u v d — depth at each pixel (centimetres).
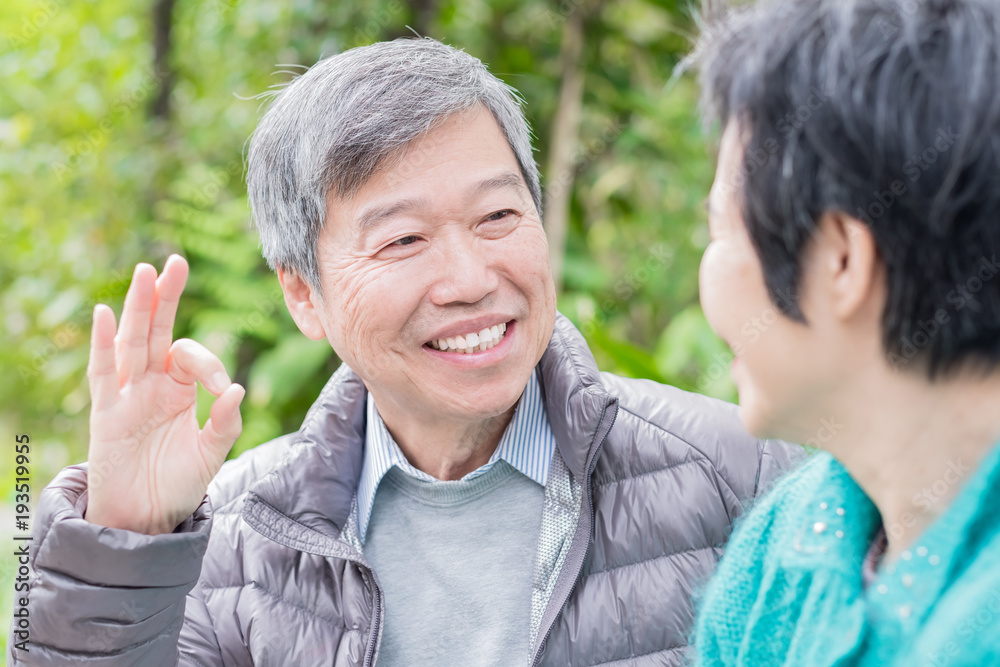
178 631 109
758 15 62
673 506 120
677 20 338
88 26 382
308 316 132
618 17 350
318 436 126
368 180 109
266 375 287
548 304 120
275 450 140
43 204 361
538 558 121
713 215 68
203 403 293
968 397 58
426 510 127
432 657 120
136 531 104
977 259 55
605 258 369
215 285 308
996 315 55
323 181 112
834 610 65
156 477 104
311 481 123
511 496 126
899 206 55
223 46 358
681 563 118
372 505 127
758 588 80
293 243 122
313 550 118
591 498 122
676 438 125
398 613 123
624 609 116
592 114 348
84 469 110
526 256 115
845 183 56
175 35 369
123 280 333
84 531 98
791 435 69
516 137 121
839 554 68
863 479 65
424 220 110
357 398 130
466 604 121
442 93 109
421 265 112
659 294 329
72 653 103
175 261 101
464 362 115
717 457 123
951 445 59
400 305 112
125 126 359
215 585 125
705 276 68
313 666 117
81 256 360
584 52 337
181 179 346
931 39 54
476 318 113
